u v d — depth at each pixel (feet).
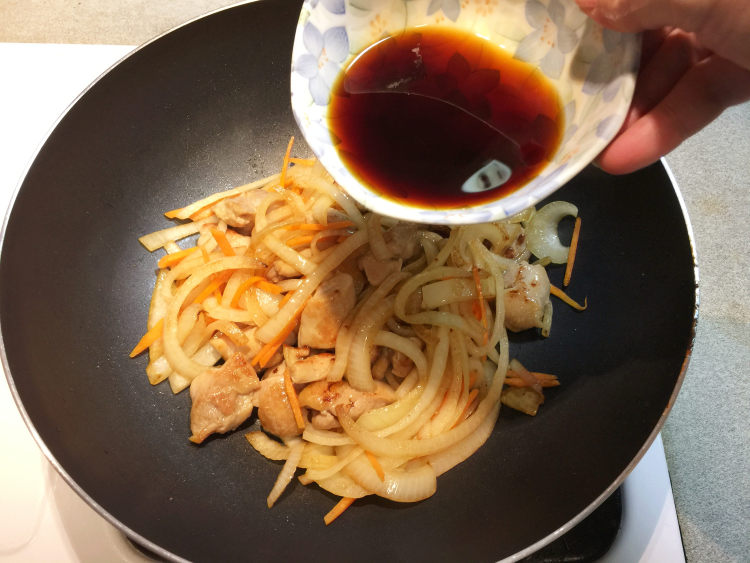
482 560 0.71
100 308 0.88
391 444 0.80
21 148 1.06
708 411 0.90
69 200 0.88
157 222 0.97
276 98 1.02
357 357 0.84
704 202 1.05
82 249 0.88
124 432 0.81
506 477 0.80
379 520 0.78
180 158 0.99
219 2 1.25
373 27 0.73
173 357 0.86
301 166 0.98
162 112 0.96
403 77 0.73
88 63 1.13
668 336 0.79
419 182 0.66
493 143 0.69
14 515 0.79
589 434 0.79
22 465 0.82
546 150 0.66
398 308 0.85
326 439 0.82
